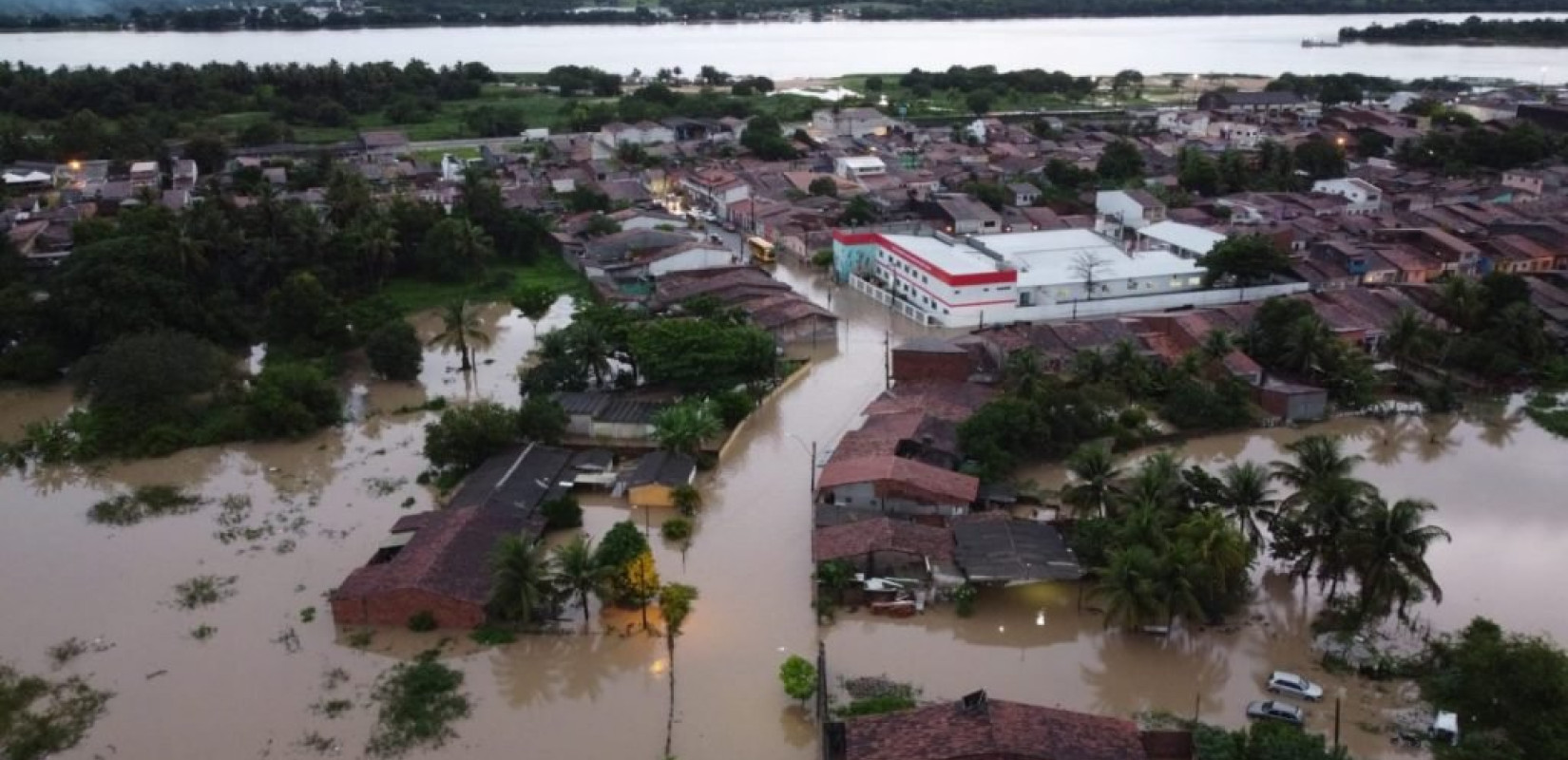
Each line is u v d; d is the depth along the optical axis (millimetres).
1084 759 48344
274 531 77312
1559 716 49562
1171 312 122312
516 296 126375
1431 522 77625
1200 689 59344
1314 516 65000
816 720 56562
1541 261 141875
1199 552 62531
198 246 118250
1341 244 137625
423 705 57906
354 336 116062
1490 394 102250
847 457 81938
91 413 94875
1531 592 68188
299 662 61781
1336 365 99375
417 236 144375
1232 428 94188
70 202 167250
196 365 97312
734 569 71562
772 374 104125
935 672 60844
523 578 63312
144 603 67875
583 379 100250
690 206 188375
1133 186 192000
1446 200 174625
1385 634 63812
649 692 59281
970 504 77000
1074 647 63344
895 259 136250
